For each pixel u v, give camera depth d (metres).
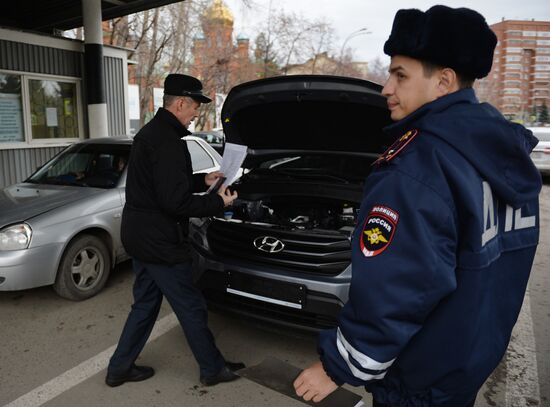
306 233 2.74
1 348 3.03
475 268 0.97
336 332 1.08
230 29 22.33
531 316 3.71
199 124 23.64
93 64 8.86
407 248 0.93
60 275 3.62
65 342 3.12
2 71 7.84
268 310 2.75
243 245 2.87
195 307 2.48
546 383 2.74
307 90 2.97
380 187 1.00
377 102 2.86
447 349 1.02
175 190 2.25
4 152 8.06
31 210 3.56
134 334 2.55
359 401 1.22
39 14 11.18
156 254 2.34
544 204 8.67
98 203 3.84
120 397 2.50
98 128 9.11
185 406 2.43
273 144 3.75
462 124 0.98
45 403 2.45
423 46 1.00
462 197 0.93
